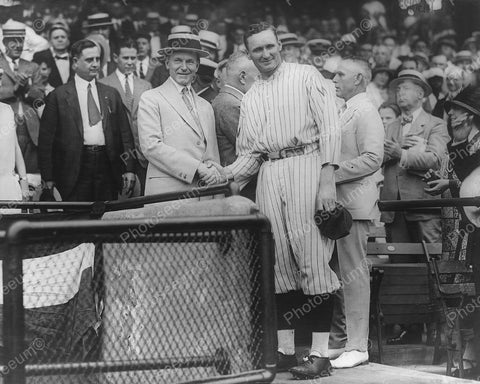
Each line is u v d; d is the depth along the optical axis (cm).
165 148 639
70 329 416
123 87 882
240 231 387
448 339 659
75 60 816
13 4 859
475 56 1029
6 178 768
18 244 337
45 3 870
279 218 546
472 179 726
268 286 386
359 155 639
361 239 626
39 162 803
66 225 346
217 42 948
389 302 711
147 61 898
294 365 562
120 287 396
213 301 388
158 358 378
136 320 389
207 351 387
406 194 865
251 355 385
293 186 540
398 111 990
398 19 1021
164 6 917
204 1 940
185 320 388
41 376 362
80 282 440
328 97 548
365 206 627
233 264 388
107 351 384
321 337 537
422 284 720
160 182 646
